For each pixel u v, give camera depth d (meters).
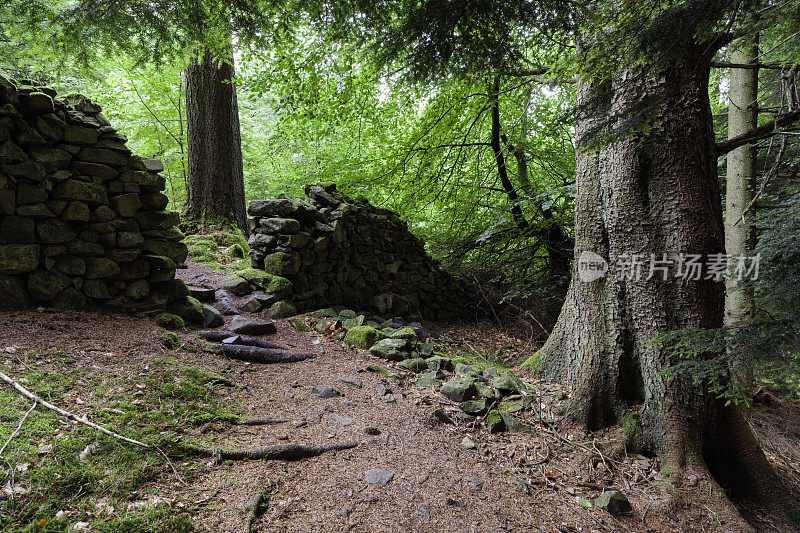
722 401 3.53
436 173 9.05
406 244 7.96
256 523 1.96
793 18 2.43
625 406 3.79
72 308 3.52
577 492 2.92
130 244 3.93
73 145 3.59
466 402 3.83
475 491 2.63
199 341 3.84
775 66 3.33
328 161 9.41
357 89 7.78
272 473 2.35
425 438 3.16
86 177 3.64
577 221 4.33
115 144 3.87
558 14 2.87
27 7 3.32
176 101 10.37
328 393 3.53
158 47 3.86
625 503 2.80
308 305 5.61
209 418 2.71
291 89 6.96
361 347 4.75
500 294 9.08
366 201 7.30
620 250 3.87
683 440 3.40
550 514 2.60
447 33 2.96
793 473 4.14
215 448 2.42
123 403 2.58
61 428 2.18
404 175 9.02
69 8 3.41
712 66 3.61
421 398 3.82
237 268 6.09
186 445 2.36
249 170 12.29
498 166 9.05
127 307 3.83
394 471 2.63
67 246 3.54
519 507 2.59
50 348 2.91
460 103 8.14
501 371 4.68
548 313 8.45
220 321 4.45
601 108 2.57
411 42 3.03
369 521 2.13
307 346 4.55
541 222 7.75
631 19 2.45
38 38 3.63
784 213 4.11
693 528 2.78
